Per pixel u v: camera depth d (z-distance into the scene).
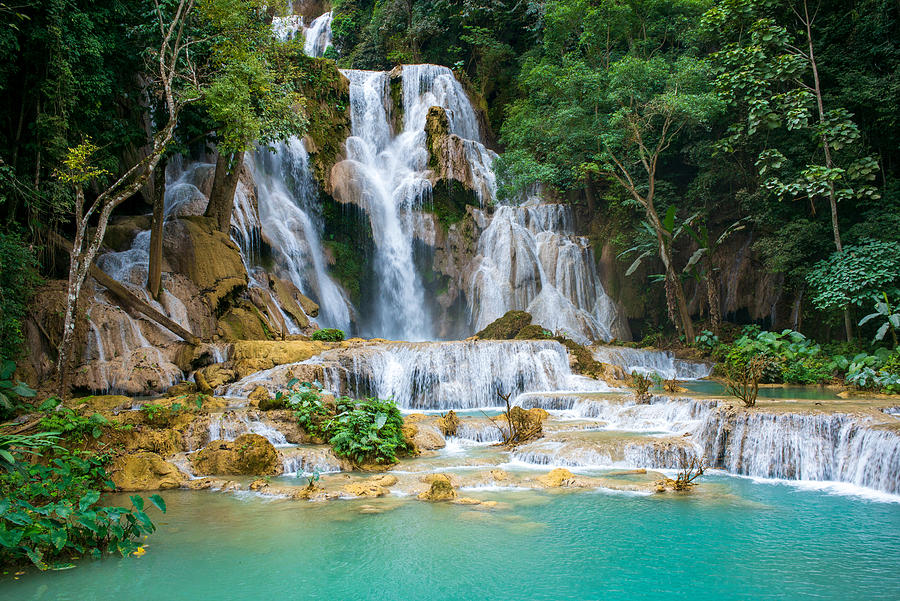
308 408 12.01
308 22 46.72
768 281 23.77
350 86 28.66
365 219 25.61
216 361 15.95
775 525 7.26
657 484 8.95
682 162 27.59
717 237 25.86
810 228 20.67
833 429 9.61
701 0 27.38
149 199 20.41
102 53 15.95
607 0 27.12
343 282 25.34
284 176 25.03
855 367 15.63
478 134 33.06
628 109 23.61
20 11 13.88
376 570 5.94
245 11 16.31
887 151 22.20
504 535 6.95
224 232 19.27
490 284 25.42
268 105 16.61
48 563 6.16
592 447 10.47
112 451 9.70
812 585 5.53
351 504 8.23
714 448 10.45
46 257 16.14
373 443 10.68
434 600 5.26
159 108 17.75
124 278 16.81
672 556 6.29
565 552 6.39
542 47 33.22
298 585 5.64
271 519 7.59
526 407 15.38
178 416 11.45
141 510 6.67
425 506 8.10
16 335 12.73
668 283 23.83
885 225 19.47
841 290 18.56
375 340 17.50
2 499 6.16
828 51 22.47
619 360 20.39
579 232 29.19
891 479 8.59
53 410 10.43
